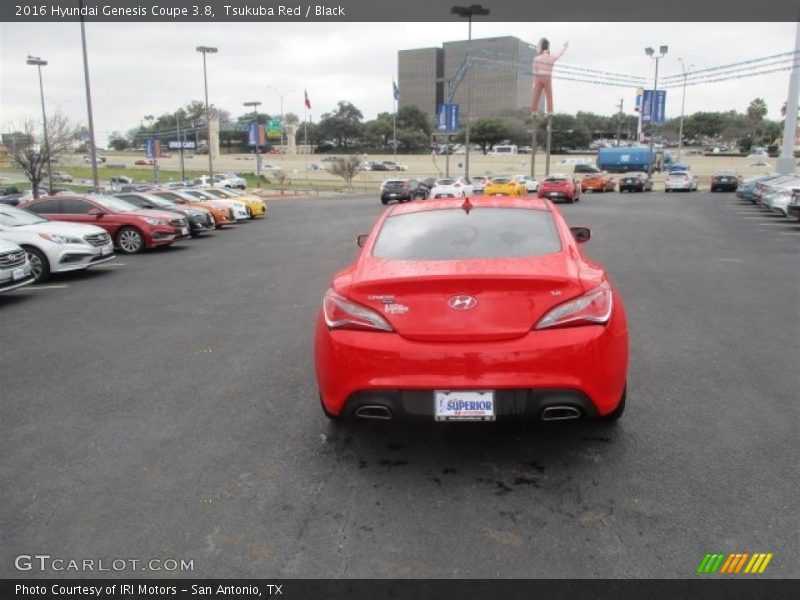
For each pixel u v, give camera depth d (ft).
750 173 268.62
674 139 481.87
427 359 11.13
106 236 39.70
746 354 19.12
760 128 432.25
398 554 9.62
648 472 11.91
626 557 9.39
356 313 11.62
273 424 14.58
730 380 16.79
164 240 50.85
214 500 11.28
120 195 63.62
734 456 12.44
